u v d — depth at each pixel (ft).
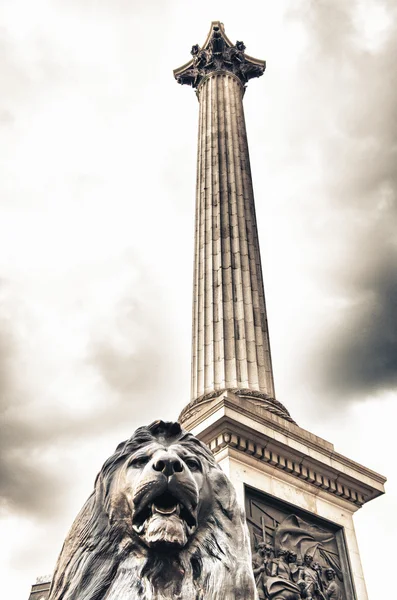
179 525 13.39
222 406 34.65
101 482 14.88
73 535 14.62
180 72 67.77
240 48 68.85
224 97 61.98
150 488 13.60
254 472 33.83
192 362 43.98
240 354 42.27
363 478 37.47
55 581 14.24
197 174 55.52
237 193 52.13
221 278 46.24
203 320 44.75
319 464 36.14
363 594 33.06
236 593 13.56
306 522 34.09
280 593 30.25
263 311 45.55
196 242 50.11
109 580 13.66
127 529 13.93
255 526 31.96
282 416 38.65
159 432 15.44
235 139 57.41
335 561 33.73
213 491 14.92
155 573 13.37
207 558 13.96
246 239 49.16
